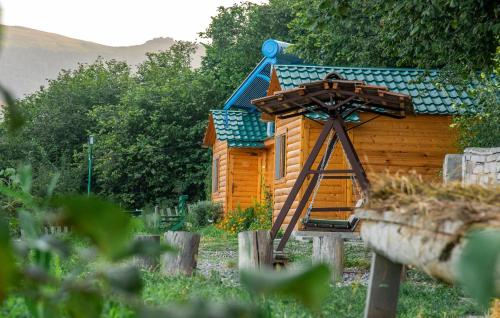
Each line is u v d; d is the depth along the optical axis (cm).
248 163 3002
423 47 1770
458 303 909
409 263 355
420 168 2172
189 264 1077
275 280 79
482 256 84
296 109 1488
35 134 4516
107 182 3872
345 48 2908
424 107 2130
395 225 371
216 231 2716
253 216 2848
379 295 484
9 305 383
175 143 3947
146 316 84
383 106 1423
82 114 4625
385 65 2859
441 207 312
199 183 3850
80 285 97
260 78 2736
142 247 92
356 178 1378
